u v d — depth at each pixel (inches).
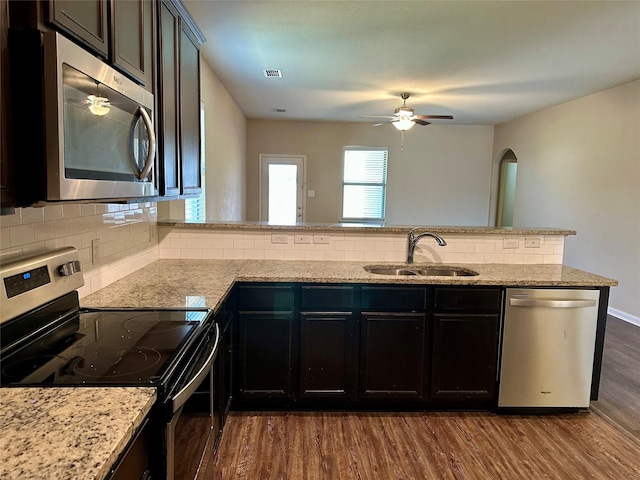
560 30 127.1
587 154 207.9
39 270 56.1
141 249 100.7
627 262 182.2
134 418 36.2
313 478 77.5
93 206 76.0
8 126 39.6
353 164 303.4
